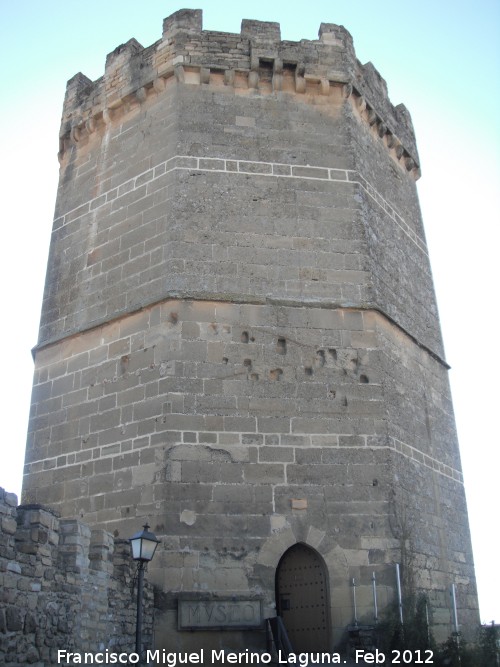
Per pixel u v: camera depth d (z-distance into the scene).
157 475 15.20
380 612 14.57
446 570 16.89
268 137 19.08
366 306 17.41
